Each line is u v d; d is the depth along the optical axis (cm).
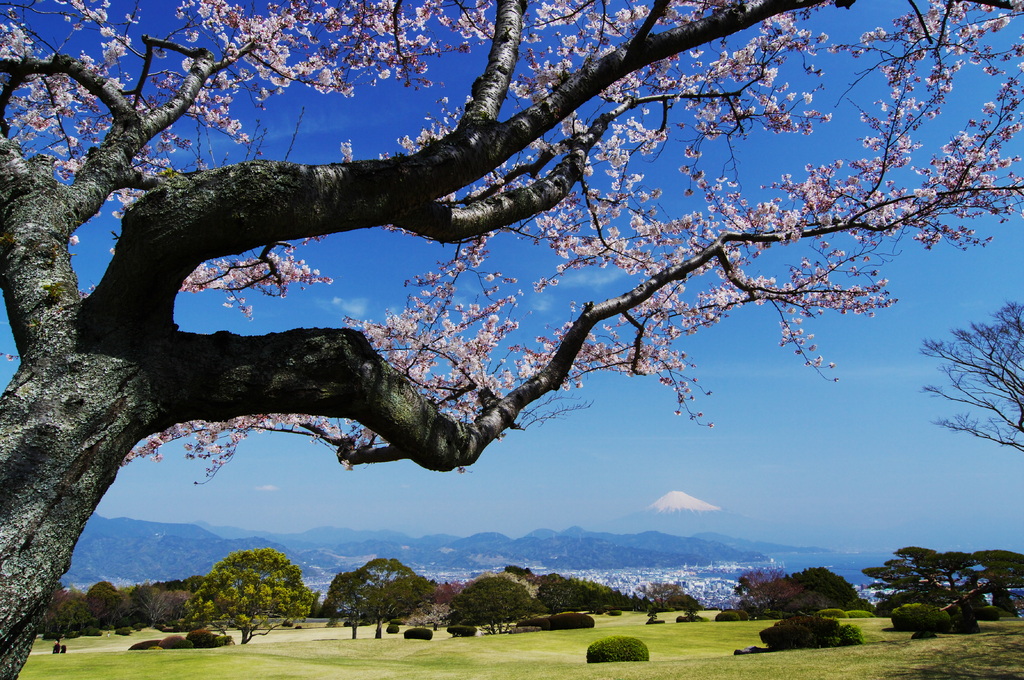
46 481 128
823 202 843
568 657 2095
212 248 148
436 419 211
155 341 150
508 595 3444
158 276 146
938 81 598
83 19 485
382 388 181
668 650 2130
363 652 2450
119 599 4788
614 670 1332
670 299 860
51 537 125
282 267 769
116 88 313
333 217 162
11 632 117
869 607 3709
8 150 192
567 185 273
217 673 1623
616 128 702
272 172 148
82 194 223
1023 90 667
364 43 617
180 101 338
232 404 155
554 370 331
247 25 571
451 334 827
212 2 567
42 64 306
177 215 140
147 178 285
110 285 147
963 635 1582
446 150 191
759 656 1463
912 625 1956
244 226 147
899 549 2125
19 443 129
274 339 167
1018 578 1794
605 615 4500
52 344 143
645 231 791
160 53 491
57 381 137
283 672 1641
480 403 297
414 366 750
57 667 1758
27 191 184
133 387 141
